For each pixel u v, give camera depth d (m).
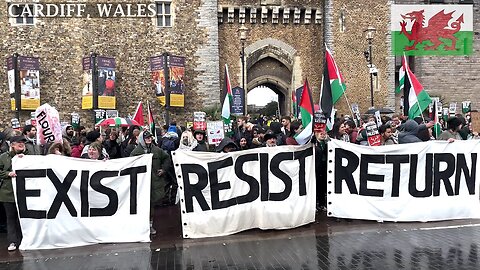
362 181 10.03
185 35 28.08
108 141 13.49
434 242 8.43
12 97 26.20
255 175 9.64
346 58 29.53
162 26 27.84
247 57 30.03
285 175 9.73
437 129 14.11
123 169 9.23
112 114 23.22
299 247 8.39
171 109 27.73
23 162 8.95
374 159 10.02
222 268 7.41
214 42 28.39
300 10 30.14
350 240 8.74
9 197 8.95
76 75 27.23
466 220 10.07
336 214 9.99
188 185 9.35
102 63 26.50
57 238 8.98
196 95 28.20
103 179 9.16
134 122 15.61
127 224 9.17
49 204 8.98
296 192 9.78
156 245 8.89
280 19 30.25
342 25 29.44
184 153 9.38
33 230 8.93
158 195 9.77
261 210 9.62
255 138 12.44
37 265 7.95
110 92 26.77
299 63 30.55
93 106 26.44
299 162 9.83
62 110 27.12
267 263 7.57
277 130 12.75
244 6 29.56
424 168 10.06
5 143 11.77
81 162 9.15
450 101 33.91
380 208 10.02
